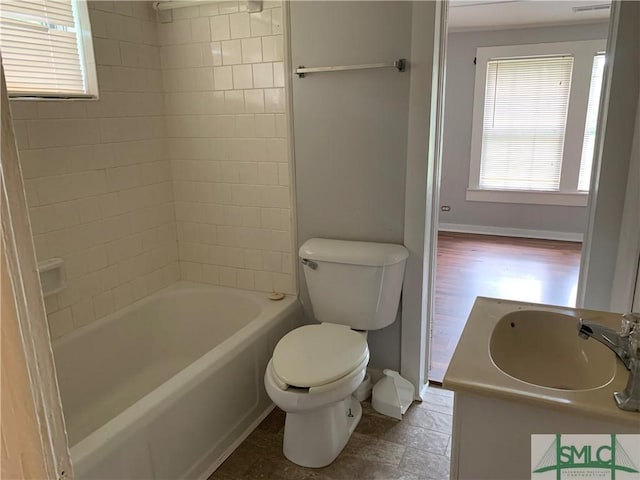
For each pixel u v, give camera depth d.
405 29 2.07
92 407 2.25
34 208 1.98
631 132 1.77
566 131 5.11
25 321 0.47
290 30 2.26
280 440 2.15
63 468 0.54
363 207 2.33
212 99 2.51
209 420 1.96
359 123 2.24
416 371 2.42
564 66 4.98
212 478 1.93
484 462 1.15
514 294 3.77
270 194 2.51
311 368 1.85
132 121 2.41
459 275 4.25
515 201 5.48
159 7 2.43
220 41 2.41
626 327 1.12
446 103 5.53
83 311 2.24
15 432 0.47
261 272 2.65
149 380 2.49
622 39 1.72
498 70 5.24
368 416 2.29
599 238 1.91
